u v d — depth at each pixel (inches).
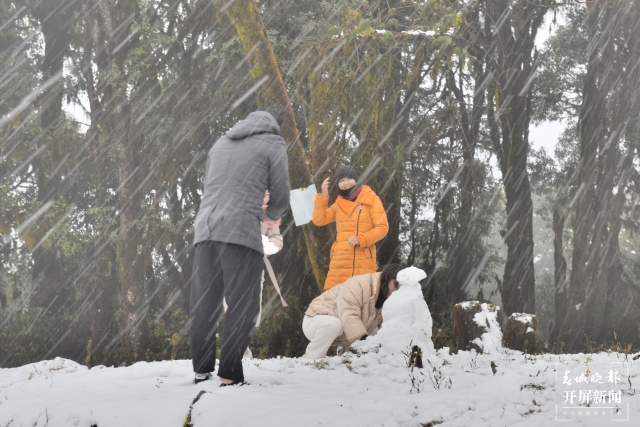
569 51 1048.2
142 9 745.6
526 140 909.2
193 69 719.1
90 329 786.2
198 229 165.9
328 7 588.4
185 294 789.9
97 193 759.7
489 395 138.1
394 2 503.5
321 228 386.0
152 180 729.0
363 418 124.0
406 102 677.3
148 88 721.6
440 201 837.8
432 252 860.0
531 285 903.1
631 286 992.9
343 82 451.2
